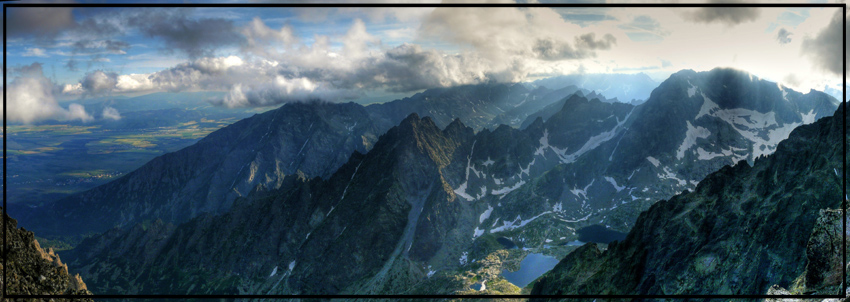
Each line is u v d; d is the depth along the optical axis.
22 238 97.44
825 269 82.19
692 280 151.00
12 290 83.50
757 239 144.75
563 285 197.38
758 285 133.75
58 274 98.56
